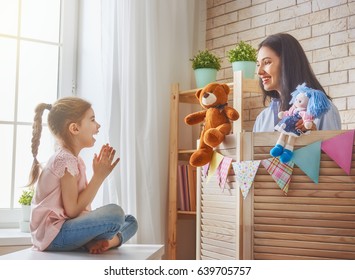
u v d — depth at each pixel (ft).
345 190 4.22
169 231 7.77
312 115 4.54
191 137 8.57
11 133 7.70
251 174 4.53
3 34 7.73
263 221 4.48
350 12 6.79
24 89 7.88
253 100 8.01
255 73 7.79
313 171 4.31
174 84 8.02
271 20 7.85
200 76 7.97
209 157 5.14
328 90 6.97
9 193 7.60
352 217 4.17
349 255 4.16
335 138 4.29
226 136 4.97
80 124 5.59
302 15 7.39
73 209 5.31
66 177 5.32
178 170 7.94
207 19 8.96
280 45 6.03
